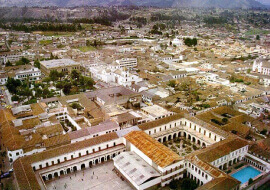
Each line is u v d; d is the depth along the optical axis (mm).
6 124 147125
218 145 130000
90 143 131250
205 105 195500
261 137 154375
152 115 170750
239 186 106688
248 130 154250
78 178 120125
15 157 125812
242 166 130750
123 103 195500
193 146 148250
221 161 126125
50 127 148375
